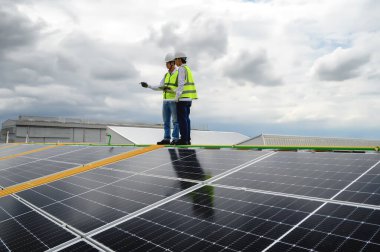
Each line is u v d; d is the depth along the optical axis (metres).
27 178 8.49
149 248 3.62
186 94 10.88
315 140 30.55
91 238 4.11
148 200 5.13
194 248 3.46
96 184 6.60
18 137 50.81
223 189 5.06
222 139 39.41
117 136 32.88
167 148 9.66
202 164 6.88
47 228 4.71
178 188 5.48
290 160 6.00
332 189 4.29
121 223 4.43
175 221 4.19
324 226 3.39
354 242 2.99
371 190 4.01
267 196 4.47
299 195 4.30
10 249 4.22
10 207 6.02
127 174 7.02
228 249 3.31
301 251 3.02
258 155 6.80
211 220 4.04
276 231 3.49
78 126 56.19
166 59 11.29
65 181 7.32
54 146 15.51
